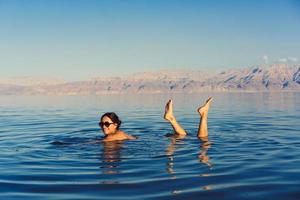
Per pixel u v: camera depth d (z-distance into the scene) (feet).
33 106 39.09
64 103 47.19
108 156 9.42
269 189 6.42
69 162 8.81
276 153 9.68
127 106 36.88
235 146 10.73
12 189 6.68
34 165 8.58
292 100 49.88
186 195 6.09
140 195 6.12
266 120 19.08
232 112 25.29
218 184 6.73
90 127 16.70
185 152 9.80
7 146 11.44
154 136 12.70
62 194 6.29
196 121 18.72
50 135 14.01
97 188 6.57
